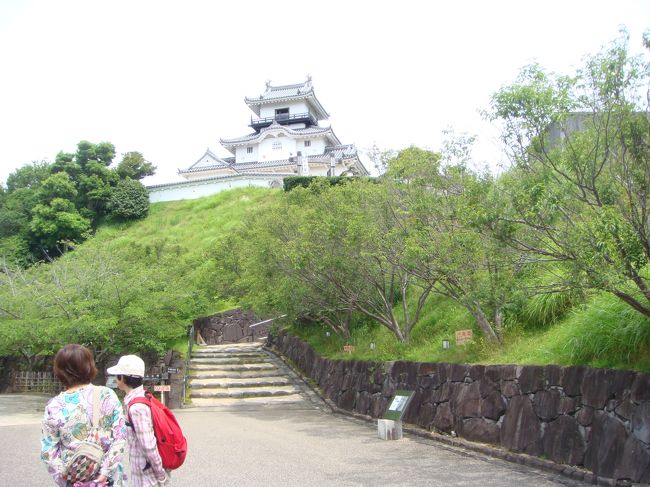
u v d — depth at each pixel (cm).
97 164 4731
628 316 659
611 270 535
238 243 2380
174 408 1491
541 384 737
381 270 1209
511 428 777
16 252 4100
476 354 949
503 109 604
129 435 413
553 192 562
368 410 1233
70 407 371
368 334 1512
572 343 723
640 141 548
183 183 4822
